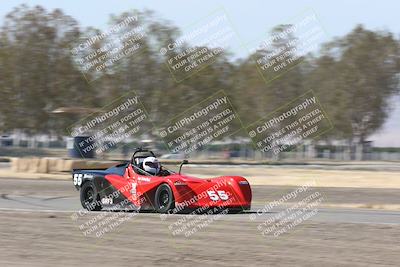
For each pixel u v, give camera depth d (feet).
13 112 530.68
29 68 524.93
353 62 645.10
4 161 424.46
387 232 89.15
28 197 156.35
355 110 651.25
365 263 65.41
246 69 556.92
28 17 526.98
